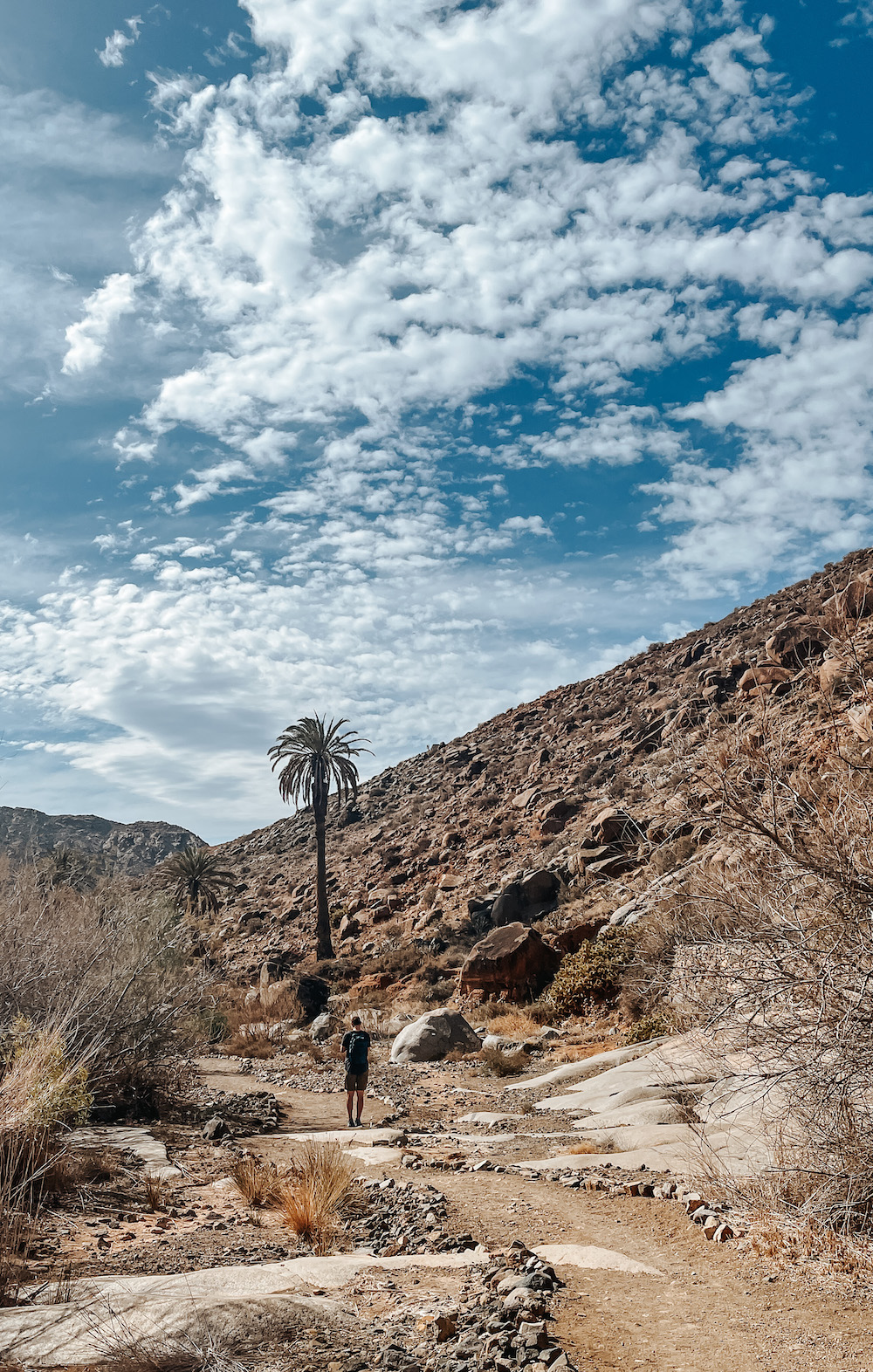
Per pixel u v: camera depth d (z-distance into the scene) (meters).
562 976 23.53
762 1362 3.55
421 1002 30.78
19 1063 7.82
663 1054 12.61
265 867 70.88
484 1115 13.37
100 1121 11.16
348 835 66.94
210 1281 4.82
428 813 57.34
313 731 45.44
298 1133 12.30
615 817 31.89
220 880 49.47
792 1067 5.35
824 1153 5.19
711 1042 6.28
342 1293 4.75
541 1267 5.00
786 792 5.23
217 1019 26.81
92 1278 5.04
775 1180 5.75
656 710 44.88
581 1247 5.64
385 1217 6.96
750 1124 7.69
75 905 12.31
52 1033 8.77
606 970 21.73
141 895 14.43
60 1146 8.01
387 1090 16.62
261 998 33.84
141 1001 12.10
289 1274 5.05
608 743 47.59
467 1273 5.14
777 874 5.38
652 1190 7.07
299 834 79.44
